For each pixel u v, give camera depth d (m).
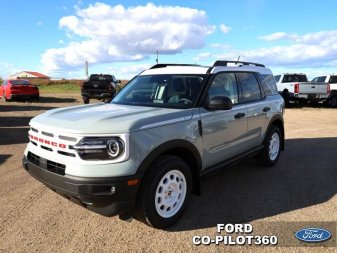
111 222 4.16
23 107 18.91
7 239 3.75
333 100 19.97
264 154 6.18
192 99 4.52
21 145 8.37
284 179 5.72
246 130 5.44
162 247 3.58
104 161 3.45
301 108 19.34
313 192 5.11
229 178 5.79
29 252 3.50
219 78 4.96
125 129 3.52
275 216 4.30
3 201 4.79
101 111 4.23
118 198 3.49
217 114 4.68
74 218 4.27
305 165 6.54
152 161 3.72
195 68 5.06
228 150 5.04
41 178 3.90
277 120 6.46
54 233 3.89
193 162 4.39
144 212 3.76
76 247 3.59
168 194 3.99
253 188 5.30
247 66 5.96
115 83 22.80
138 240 3.73
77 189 3.44
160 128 3.83
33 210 4.50
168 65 5.66
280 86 20.30
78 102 23.47
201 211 4.47
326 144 8.38
